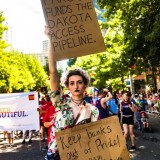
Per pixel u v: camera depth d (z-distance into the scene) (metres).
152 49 19.67
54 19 4.20
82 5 4.21
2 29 38.59
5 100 14.45
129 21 21.14
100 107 9.23
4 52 40.78
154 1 20.16
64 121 3.70
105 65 44.72
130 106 12.17
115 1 20.75
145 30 20.56
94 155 3.66
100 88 54.28
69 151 3.61
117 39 27.95
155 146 12.60
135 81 50.16
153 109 32.06
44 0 4.18
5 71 41.62
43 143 15.11
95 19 4.21
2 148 14.41
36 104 14.38
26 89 73.44
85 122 3.72
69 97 3.83
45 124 5.13
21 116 14.41
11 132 14.90
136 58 22.05
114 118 3.72
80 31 4.20
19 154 12.66
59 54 4.16
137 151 11.73
